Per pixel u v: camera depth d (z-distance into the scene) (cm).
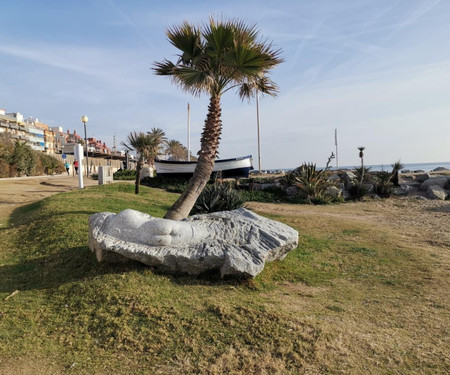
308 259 827
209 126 927
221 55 893
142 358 400
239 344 420
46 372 376
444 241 1017
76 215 998
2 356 399
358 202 2006
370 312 538
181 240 620
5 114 7394
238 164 2472
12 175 3322
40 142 7631
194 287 568
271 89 1040
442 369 386
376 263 812
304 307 541
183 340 427
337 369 383
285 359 398
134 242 610
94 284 554
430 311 544
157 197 1739
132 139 1700
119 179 3067
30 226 944
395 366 391
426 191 2200
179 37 902
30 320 477
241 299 534
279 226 711
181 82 876
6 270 667
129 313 479
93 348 420
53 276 628
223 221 696
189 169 2486
